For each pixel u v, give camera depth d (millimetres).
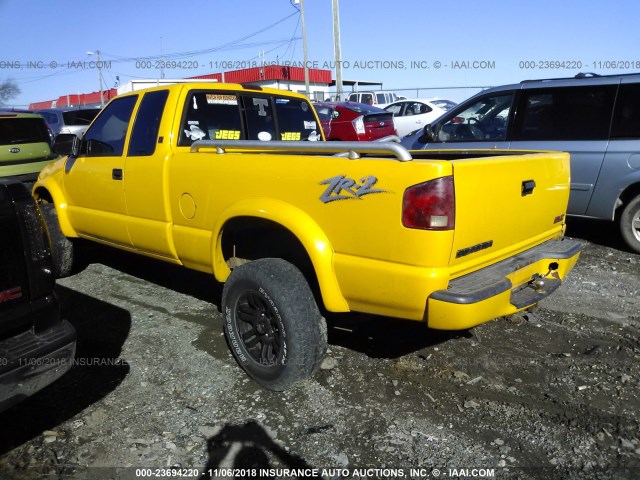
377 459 2793
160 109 4234
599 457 2770
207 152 3883
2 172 8289
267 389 3439
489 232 3027
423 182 2697
